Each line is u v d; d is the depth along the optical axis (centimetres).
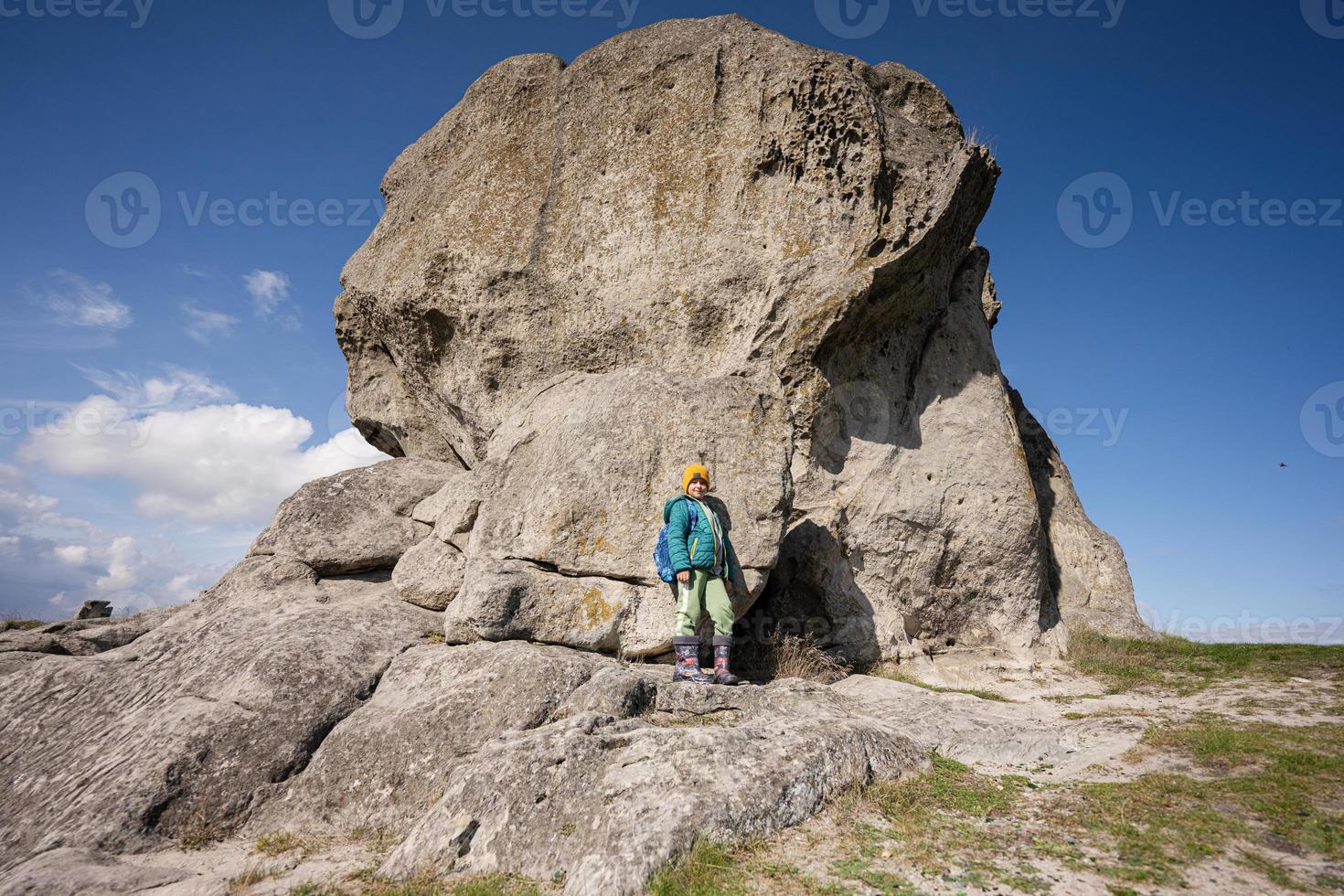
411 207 1110
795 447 880
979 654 895
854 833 425
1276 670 748
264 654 642
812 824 435
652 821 404
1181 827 409
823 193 895
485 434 1014
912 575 903
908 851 403
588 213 968
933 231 870
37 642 810
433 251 994
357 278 1130
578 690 581
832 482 889
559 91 1027
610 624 715
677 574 668
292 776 549
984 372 1009
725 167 931
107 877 426
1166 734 551
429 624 767
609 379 858
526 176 1003
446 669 636
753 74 945
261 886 419
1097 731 583
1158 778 475
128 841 482
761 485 759
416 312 1012
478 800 452
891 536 891
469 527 832
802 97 902
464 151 1078
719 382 802
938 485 920
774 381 872
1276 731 539
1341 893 339
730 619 677
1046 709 687
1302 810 411
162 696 647
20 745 617
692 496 700
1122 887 358
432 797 518
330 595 845
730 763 454
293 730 573
